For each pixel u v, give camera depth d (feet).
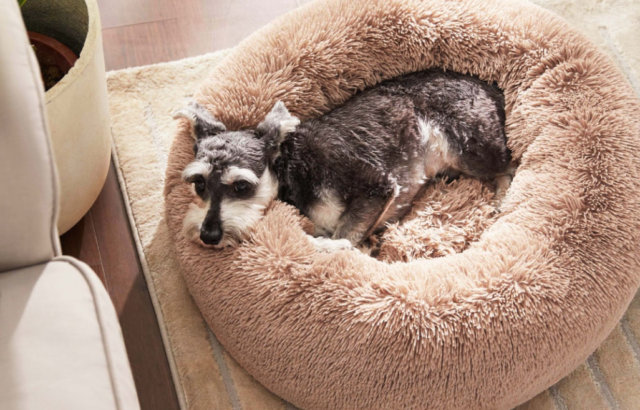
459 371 4.30
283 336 4.41
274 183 4.82
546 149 4.75
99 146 4.75
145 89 5.49
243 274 4.51
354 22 5.08
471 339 4.30
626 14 5.68
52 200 3.58
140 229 5.10
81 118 4.48
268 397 4.68
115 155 5.31
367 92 5.02
